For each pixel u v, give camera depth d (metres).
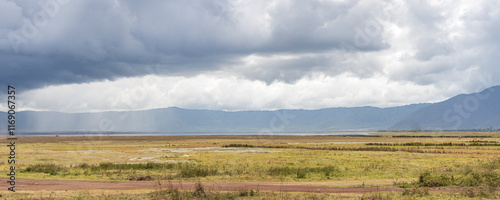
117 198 23.89
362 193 25.38
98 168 43.38
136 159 62.72
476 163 48.69
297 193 25.17
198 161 57.34
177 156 68.38
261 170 40.47
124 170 42.66
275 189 27.42
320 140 175.50
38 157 64.44
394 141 156.00
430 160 57.41
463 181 28.98
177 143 141.50
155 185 30.14
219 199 23.39
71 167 45.56
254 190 26.47
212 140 182.25
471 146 103.38
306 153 76.69
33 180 33.78
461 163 50.09
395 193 25.11
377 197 23.12
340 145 116.19
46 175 37.78
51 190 27.66
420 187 27.77
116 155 72.06
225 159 60.91
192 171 37.28
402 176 36.25
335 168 42.91
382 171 40.28
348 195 24.25
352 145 115.25
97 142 150.00
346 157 64.94
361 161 55.94
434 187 27.78
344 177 35.75
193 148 99.50
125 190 27.52
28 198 23.88
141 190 27.47
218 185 29.94
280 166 47.62
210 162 54.94
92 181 33.16
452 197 23.45
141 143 141.50
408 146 106.50
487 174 30.88
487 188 26.47
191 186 29.12
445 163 50.84
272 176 36.16
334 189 27.28
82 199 23.62
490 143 119.44
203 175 36.78
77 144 127.50
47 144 125.44
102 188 28.69
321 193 25.31
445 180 29.12
